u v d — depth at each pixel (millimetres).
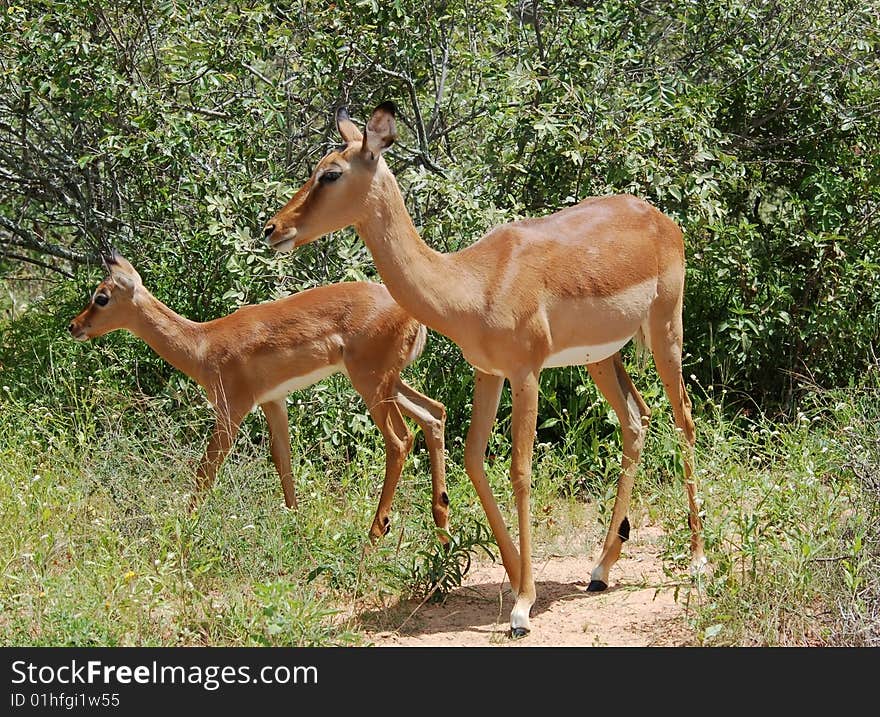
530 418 5336
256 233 7762
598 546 6566
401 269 5188
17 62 8367
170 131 7750
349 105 8688
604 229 5715
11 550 5637
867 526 5348
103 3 8211
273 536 5832
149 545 5730
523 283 5316
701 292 8586
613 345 5699
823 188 8438
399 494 6805
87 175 8922
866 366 8562
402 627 5348
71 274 9570
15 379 8391
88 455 6797
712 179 8367
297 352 6582
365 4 7938
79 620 4863
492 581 6016
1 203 9984
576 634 5242
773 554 5211
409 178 8227
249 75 8625
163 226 8633
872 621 4891
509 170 8516
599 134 8125
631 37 9195
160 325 6773
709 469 6371
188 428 7375
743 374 8625
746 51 9102
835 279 8367
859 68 8961
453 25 8734
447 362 7910
